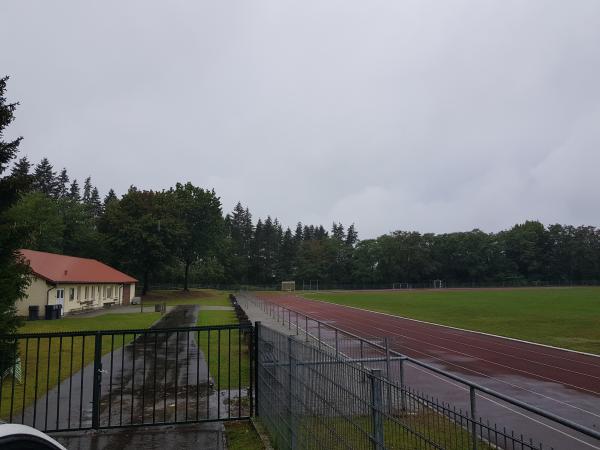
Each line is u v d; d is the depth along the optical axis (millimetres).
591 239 128625
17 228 12094
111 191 145250
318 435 5035
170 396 10781
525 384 13797
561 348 20688
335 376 4629
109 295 53500
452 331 27312
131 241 71250
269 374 7656
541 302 53125
